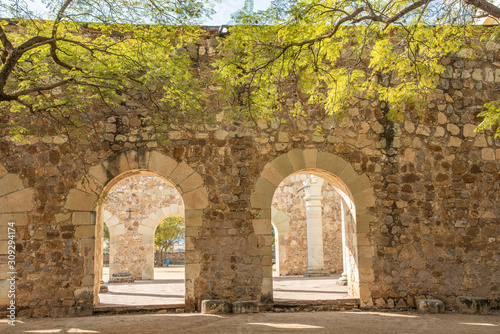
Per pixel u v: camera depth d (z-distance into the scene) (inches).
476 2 206.4
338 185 338.6
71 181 295.7
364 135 319.3
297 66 270.2
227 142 309.7
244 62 256.4
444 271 306.2
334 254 640.4
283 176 309.1
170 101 272.4
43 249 286.7
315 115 318.7
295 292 364.5
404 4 246.1
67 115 299.4
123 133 304.8
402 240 307.3
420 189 315.3
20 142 297.6
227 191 303.9
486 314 286.5
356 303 301.3
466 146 323.6
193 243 296.4
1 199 289.7
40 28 254.2
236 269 295.7
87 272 287.1
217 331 227.6
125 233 635.5
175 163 303.9
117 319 265.9
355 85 279.1
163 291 412.8
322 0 235.6
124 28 264.5
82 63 259.4
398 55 271.3
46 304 281.0
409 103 321.1
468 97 329.4
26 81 258.1
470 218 314.3
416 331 227.9
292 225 639.1
